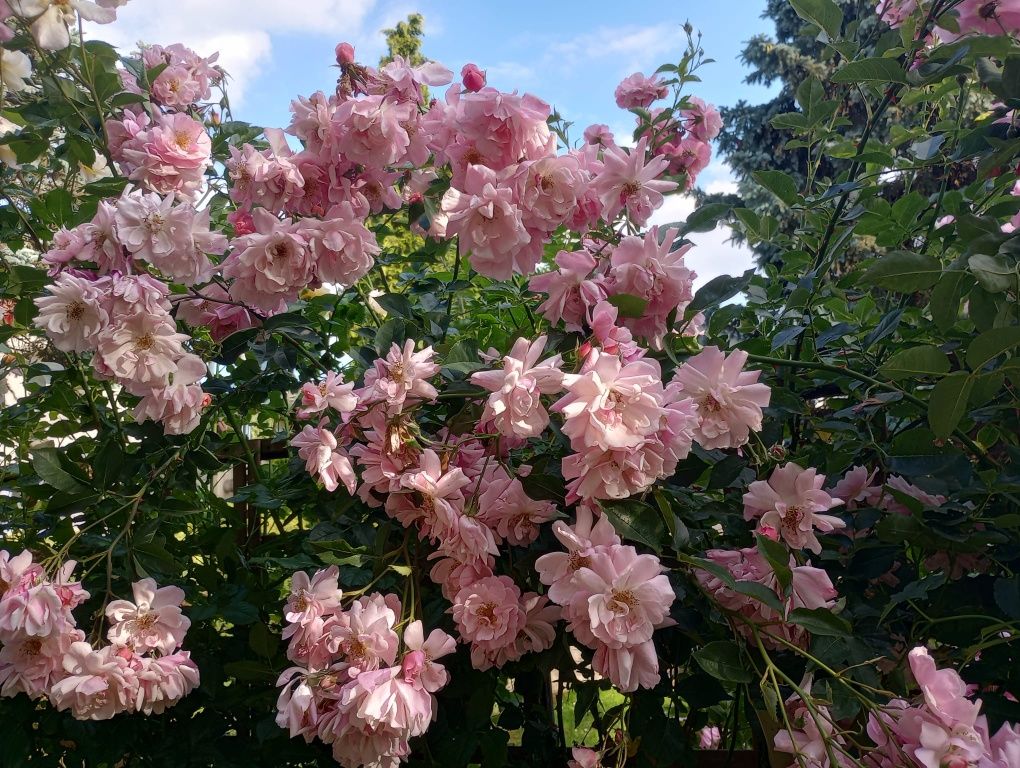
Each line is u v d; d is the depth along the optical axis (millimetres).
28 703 1513
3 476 2088
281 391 1947
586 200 1410
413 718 1056
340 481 1360
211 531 1801
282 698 1105
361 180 1553
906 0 1817
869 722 1019
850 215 1794
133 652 1300
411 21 12586
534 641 1230
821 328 1969
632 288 1263
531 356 1072
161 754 1511
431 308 1873
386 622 1103
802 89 1875
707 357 1208
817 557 1409
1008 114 1708
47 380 2141
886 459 1420
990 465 1568
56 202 1774
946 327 1289
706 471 1482
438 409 1458
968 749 883
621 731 1292
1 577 1287
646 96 2283
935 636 1360
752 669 1142
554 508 1262
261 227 1428
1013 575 1215
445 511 1153
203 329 2096
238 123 2076
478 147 1320
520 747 1571
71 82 1812
